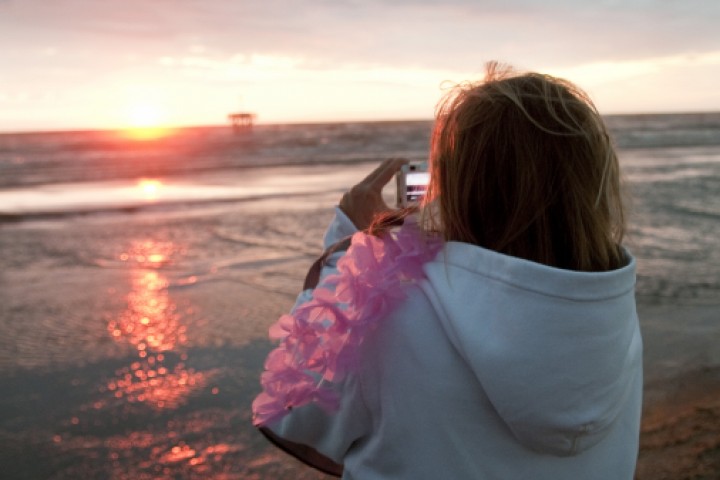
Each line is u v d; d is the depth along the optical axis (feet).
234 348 16.75
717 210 35.65
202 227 36.14
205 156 118.32
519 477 3.25
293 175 75.00
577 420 3.02
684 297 19.89
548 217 3.24
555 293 2.95
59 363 15.81
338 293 3.39
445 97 3.52
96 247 30.81
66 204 48.47
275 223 37.06
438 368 3.22
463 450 3.22
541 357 2.95
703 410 12.43
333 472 4.03
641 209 35.91
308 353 3.36
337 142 151.94
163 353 16.43
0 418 12.88
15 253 29.53
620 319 3.08
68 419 12.90
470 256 3.19
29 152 141.79
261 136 192.95
